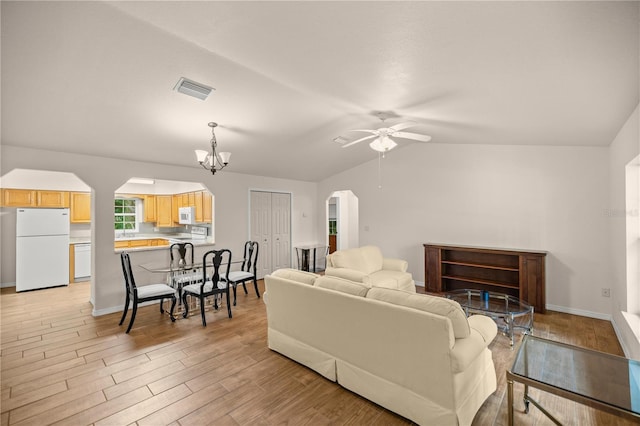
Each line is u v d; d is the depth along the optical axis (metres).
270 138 4.13
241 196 5.63
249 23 1.84
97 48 2.06
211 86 2.68
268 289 2.92
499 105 2.81
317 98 3.06
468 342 1.84
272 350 2.94
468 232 4.93
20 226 5.07
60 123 3.01
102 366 2.63
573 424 1.94
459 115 3.33
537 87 2.27
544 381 1.70
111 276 4.05
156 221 7.16
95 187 3.90
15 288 5.30
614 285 3.53
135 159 4.19
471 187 4.91
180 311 4.11
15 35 1.85
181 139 3.77
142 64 2.29
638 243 2.84
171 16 1.78
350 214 8.95
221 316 3.92
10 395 2.22
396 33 1.85
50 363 2.68
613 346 3.04
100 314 3.94
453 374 1.72
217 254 3.76
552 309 4.19
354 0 1.58
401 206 5.71
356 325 2.18
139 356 2.82
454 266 5.12
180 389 2.29
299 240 6.80
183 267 3.89
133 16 1.78
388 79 2.56
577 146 4.02
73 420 1.95
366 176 6.21
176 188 7.04
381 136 3.32
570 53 1.72
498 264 4.64
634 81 1.92
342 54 2.18
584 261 3.97
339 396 2.21
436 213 5.27
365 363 2.14
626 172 2.85
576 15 1.38
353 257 4.50
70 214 5.86
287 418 1.97
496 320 3.73
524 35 1.63
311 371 2.56
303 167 5.84
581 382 1.68
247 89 2.79
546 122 3.10
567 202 4.10
